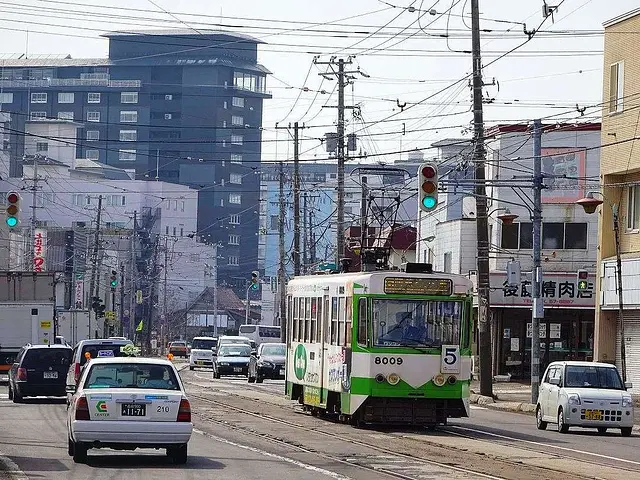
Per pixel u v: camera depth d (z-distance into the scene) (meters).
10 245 131.62
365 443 35.16
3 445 32.78
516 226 86.69
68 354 55.31
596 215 85.50
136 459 29.00
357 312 40.97
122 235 167.50
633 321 65.25
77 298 138.62
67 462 27.86
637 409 57.00
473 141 61.28
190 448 32.41
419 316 41.03
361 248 50.16
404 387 40.44
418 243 113.12
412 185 135.62
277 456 30.39
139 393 26.92
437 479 25.34
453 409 41.00
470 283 41.56
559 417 43.81
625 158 64.38
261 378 84.88
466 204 97.38
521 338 86.75
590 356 84.56
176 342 157.88
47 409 50.69
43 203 194.00
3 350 79.12
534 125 60.69
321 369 45.19
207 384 80.81
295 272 96.06
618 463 30.97
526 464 29.59
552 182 86.62
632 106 63.81
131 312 147.25
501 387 78.06
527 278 83.94
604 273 66.69
